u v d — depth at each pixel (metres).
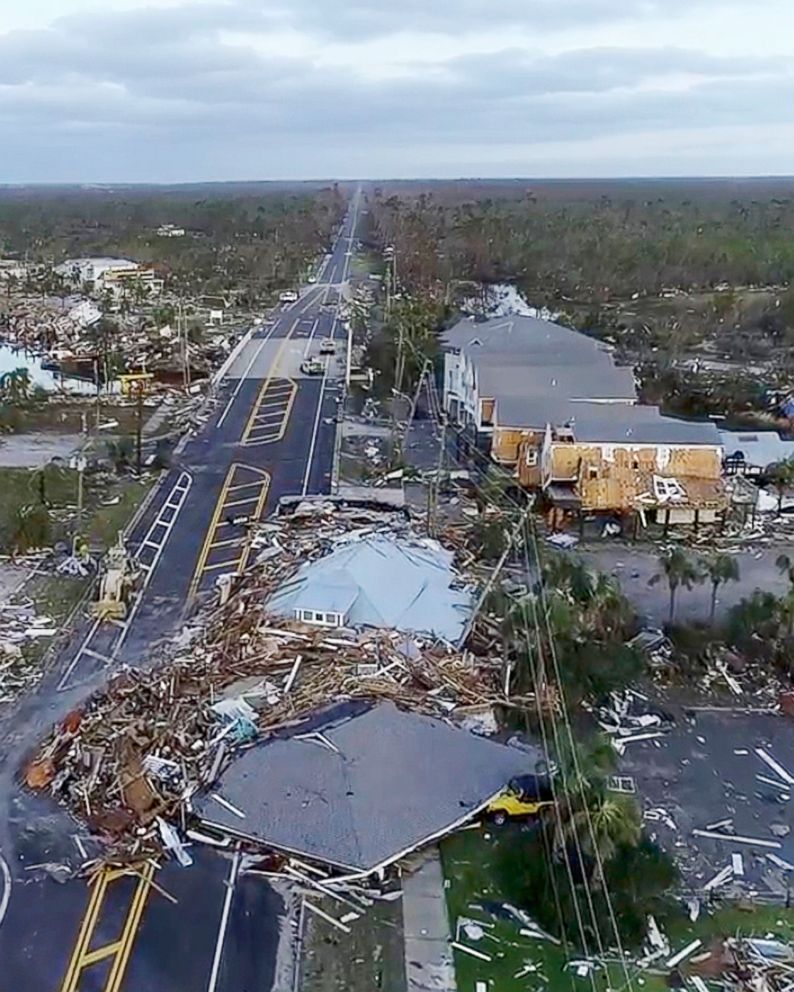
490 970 22.22
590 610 35.72
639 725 31.86
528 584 39.25
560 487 48.16
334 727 28.66
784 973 22.20
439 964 22.38
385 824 25.48
